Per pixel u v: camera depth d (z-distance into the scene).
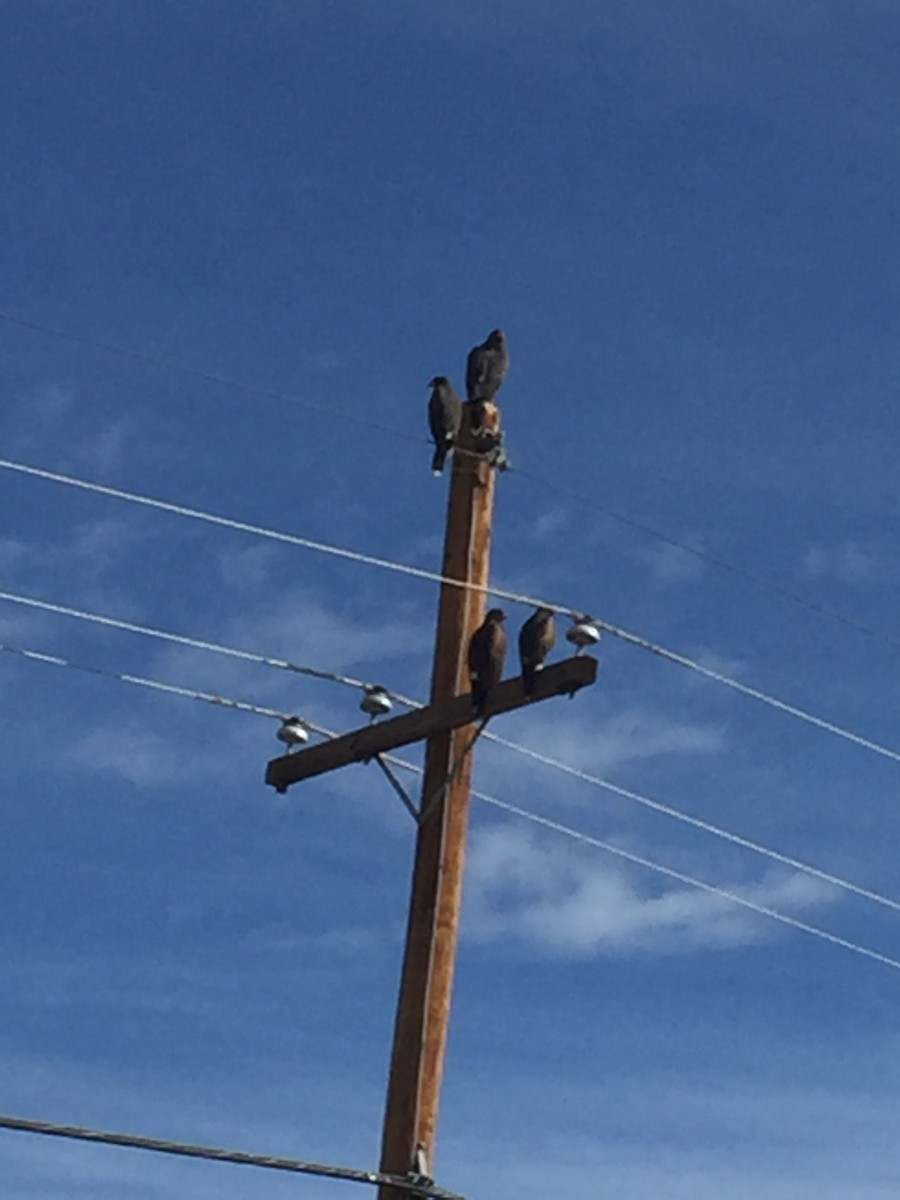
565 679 20.78
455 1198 20.19
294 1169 19.48
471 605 21.72
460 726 21.28
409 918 21.02
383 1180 19.89
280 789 22.20
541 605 21.33
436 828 21.17
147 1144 18.84
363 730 21.77
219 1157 19.16
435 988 20.75
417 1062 20.53
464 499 22.00
